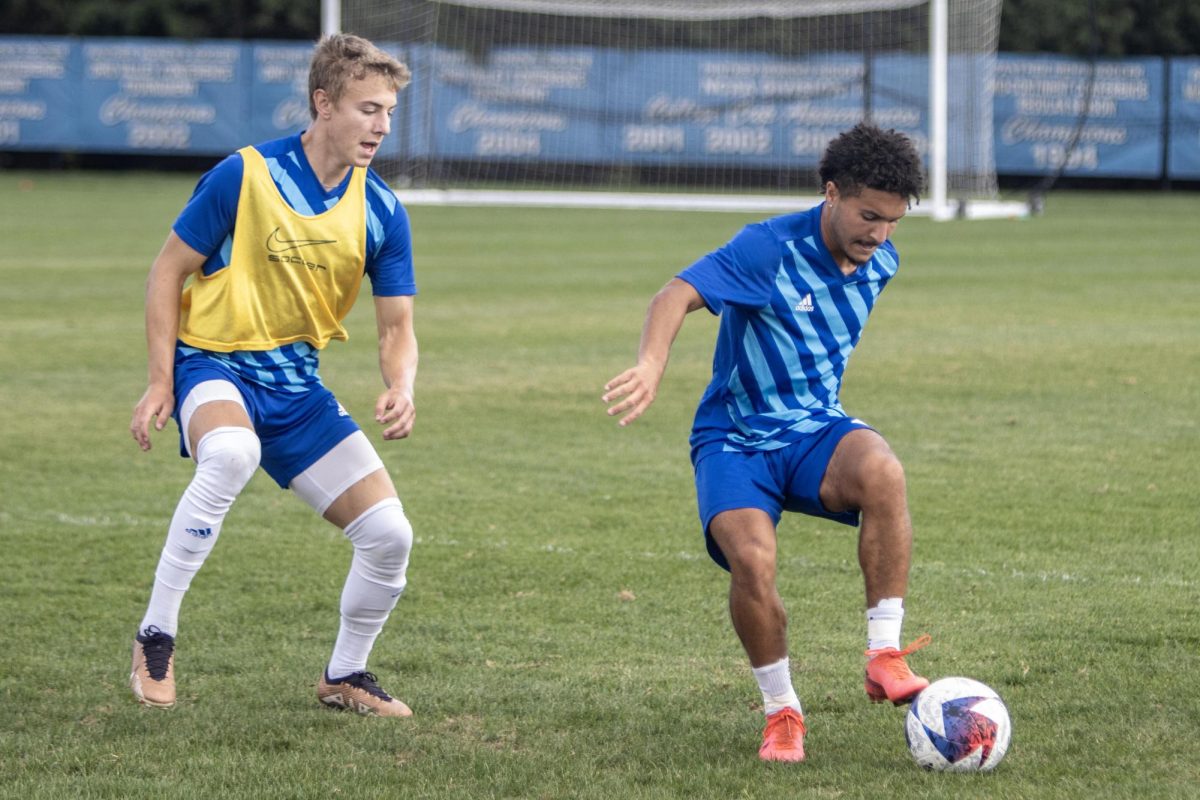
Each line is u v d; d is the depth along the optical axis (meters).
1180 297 39.44
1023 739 10.66
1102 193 90.94
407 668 12.79
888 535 10.44
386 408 11.53
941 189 68.94
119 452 21.86
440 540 17.06
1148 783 9.70
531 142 84.75
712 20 95.69
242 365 11.57
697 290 10.64
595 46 95.25
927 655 12.79
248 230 11.33
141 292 40.12
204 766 10.36
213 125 89.06
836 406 11.24
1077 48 93.69
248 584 15.40
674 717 11.45
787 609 14.36
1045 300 39.00
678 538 17.20
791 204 74.31
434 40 86.25
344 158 11.37
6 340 32.03
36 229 58.38
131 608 14.59
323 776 10.15
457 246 54.91
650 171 85.56
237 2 101.88
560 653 13.16
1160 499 18.69
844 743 10.75
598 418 24.45
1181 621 13.71
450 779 10.07
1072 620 13.80
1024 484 19.52
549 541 17.03
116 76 89.12
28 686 12.23
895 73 80.81
